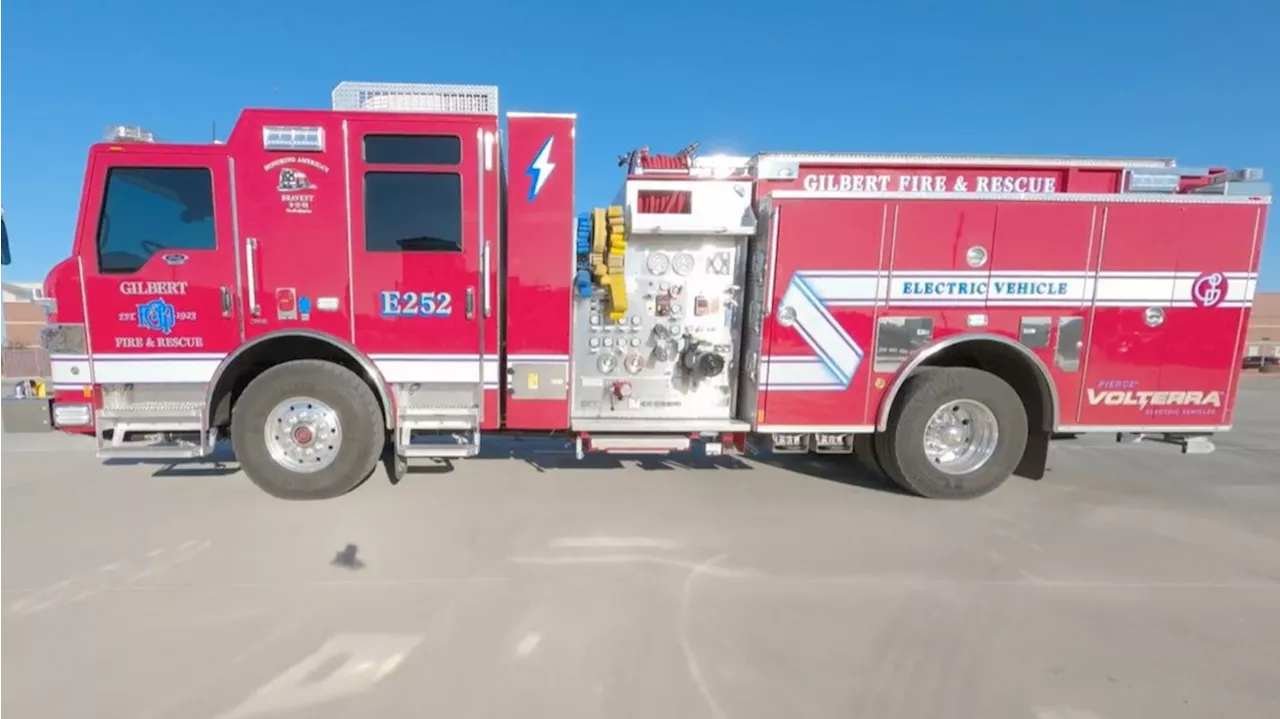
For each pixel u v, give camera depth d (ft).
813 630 9.38
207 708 7.41
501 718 7.30
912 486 15.83
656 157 15.87
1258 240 15.38
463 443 15.44
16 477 16.88
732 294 16.16
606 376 16.11
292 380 14.51
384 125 14.38
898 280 15.25
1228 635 9.47
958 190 16.74
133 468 17.74
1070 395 15.62
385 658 8.47
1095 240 15.20
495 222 14.87
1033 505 15.60
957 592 10.69
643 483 16.90
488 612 9.73
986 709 7.64
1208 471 19.53
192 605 9.84
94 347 14.17
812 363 15.48
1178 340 15.55
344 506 14.55
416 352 14.98
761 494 16.10
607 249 15.35
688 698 7.73
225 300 14.33
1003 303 15.33
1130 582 11.20
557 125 14.75
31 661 8.31
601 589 10.57
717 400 16.51
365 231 14.58
